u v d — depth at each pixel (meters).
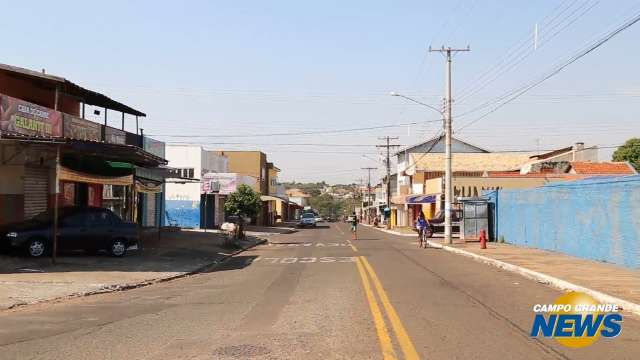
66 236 19.23
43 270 16.47
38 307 11.49
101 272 16.72
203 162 48.41
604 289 12.97
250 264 21.16
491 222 33.75
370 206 111.00
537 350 7.57
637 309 10.76
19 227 18.80
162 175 30.34
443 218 45.41
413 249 28.62
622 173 45.66
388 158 70.50
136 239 21.09
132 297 12.91
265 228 60.38
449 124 32.12
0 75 22.14
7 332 8.84
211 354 7.33
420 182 68.50
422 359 7.06
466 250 25.48
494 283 14.77
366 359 7.05
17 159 20.80
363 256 23.89
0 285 13.77
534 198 26.47
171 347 7.74
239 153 75.81
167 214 46.97
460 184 44.00
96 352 7.50
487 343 7.93
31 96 24.34
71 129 23.48
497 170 67.50
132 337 8.41
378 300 11.70
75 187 25.86
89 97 25.88
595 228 19.83
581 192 20.98
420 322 9.38
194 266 19.48
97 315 10.41
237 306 11.23
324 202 187.12
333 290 13.30
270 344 7.86
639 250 16.73
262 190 77.81
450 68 32.47
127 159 22.75
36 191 22.12
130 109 28.97
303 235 47.28
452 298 12.05
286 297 12.33
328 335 8.40
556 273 16.00
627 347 7.85
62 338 8.38
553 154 59.31
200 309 10.96
